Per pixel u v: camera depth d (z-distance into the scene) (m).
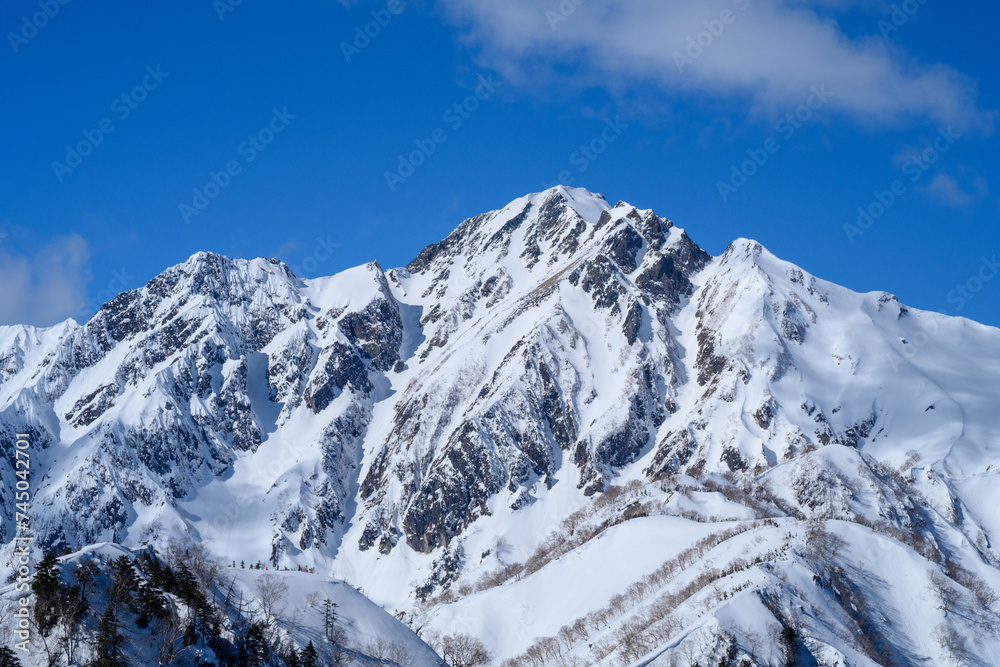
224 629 182.75
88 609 167.62
